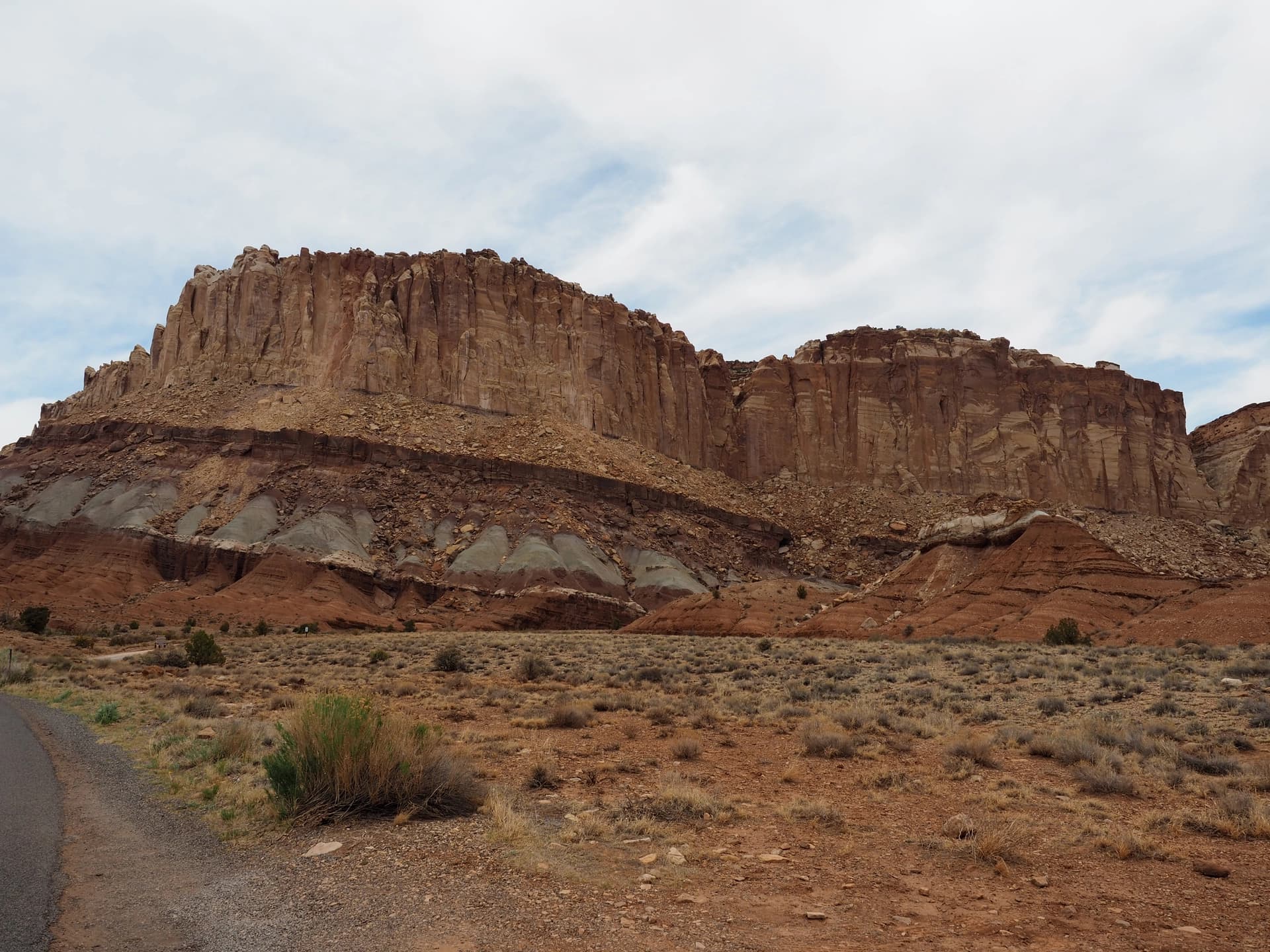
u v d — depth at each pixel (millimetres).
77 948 6125
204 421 122125
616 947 6301
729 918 7062
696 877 8250
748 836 10000
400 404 135250
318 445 117500
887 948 6434
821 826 10531
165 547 97938
